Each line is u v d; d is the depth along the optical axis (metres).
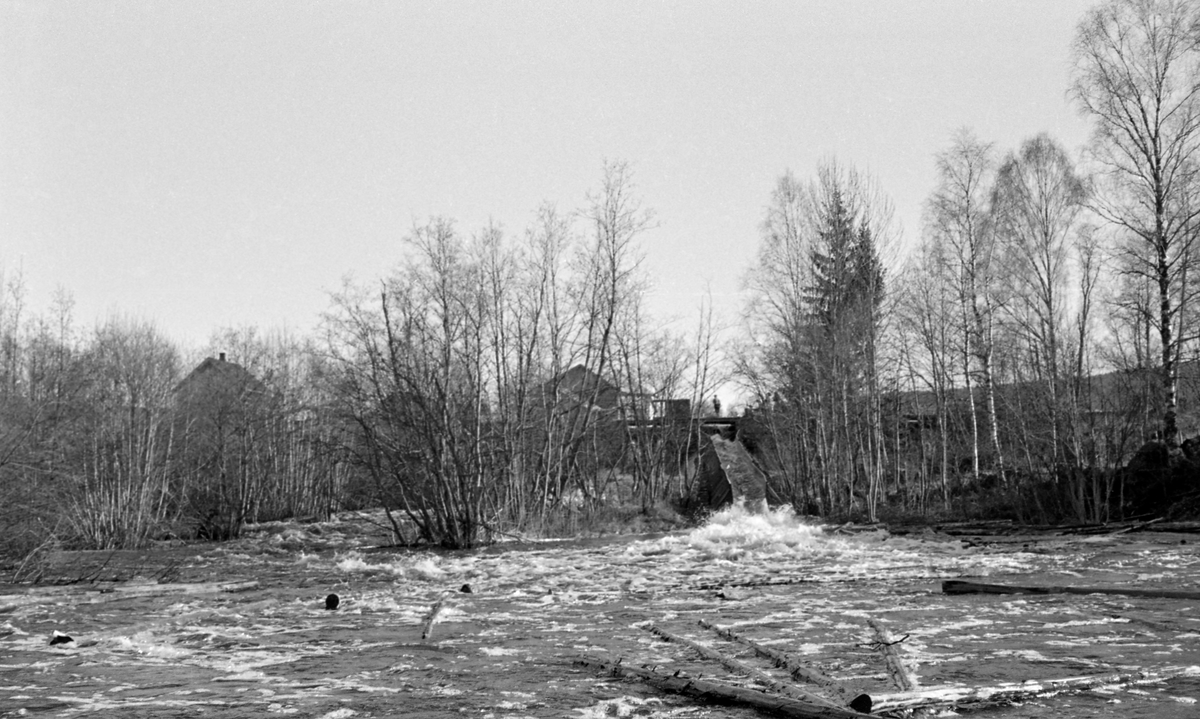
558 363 40.22
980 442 48.09
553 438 40.50
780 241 47.72
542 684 9.52
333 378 34.28
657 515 43.31
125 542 37.03
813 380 45.03
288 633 13.51
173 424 43.91
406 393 33.22
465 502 33.47
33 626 14.86
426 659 11.16
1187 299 33.59
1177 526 27.31
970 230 42.59
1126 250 35.12
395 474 33.91
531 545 33.25
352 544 36.56
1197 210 34.25
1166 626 12.21
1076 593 15.48
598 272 41.66
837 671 9.70
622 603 16.20
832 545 28.08
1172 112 34.84
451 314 34.06
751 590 17.48
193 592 19.25
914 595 16.08
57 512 28.89
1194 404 39.31
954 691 8.19
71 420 36.53
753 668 9.88
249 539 41.34
